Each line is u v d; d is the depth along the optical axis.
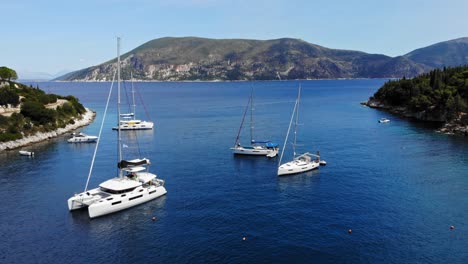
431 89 177.50
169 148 107.81
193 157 96.44
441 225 54.41
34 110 128.88
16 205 63.25
